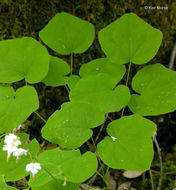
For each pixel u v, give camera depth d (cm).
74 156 25
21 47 29
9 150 24
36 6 31
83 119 26
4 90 28
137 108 28
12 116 27
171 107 27
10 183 31
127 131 26
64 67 30
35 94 27
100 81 28
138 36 29
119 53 29
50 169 25
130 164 24
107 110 27
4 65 29
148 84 28
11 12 31
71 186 26
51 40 30
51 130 26
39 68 29
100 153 25
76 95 27
